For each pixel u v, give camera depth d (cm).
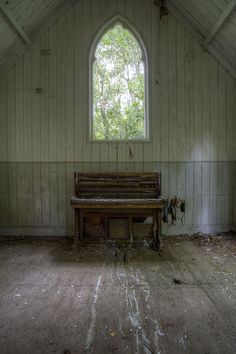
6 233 454
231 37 387
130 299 240
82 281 279
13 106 448
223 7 351
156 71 446
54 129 448
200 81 448
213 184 455
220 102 450
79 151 449
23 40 419
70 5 442
